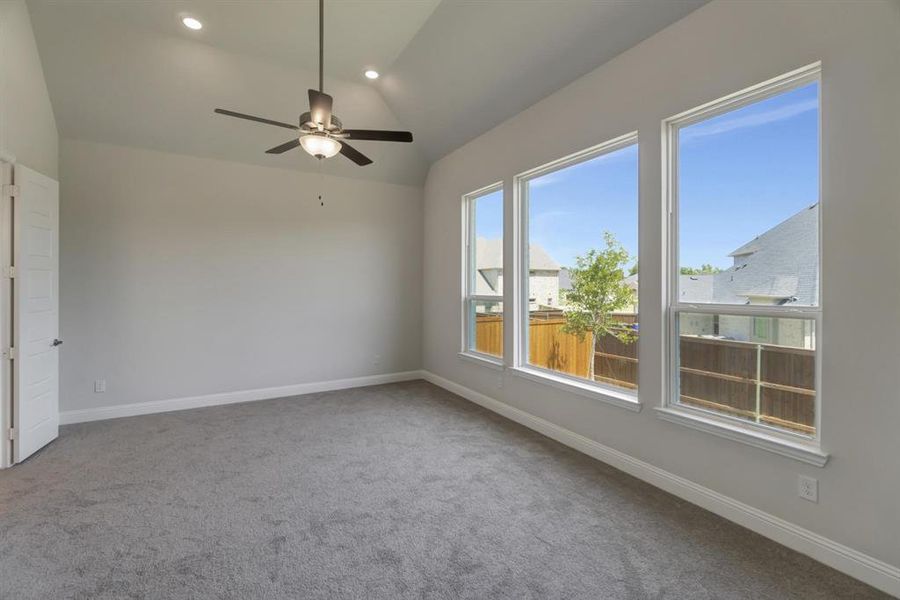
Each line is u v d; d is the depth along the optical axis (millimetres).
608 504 2498
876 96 1779
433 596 1769
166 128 4148
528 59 3309
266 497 2588
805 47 1988
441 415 4215
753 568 1927
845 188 1874
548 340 3746
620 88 2910
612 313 3129
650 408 2744
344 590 1798
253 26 3385
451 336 5133
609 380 3156
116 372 4152
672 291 2678
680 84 2527
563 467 3008
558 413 3527
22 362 3059
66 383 3947
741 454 2262
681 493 2557
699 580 1855
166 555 2021
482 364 4488
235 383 4695
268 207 4844
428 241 5664
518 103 3766
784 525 2084
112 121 3949
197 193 4484
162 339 4344
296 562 1979
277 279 4906
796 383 2121
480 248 4719
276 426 3885
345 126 4691
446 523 2309
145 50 3541
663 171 2652
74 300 3973
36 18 3197
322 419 4090
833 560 1914
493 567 1948
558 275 3617
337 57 3838
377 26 3408
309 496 2604
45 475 2859
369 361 5492
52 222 3379
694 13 2447
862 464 1831
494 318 4492
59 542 2111
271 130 4477
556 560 1996
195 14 3232
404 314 5723
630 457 2893
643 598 1754
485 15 3133
